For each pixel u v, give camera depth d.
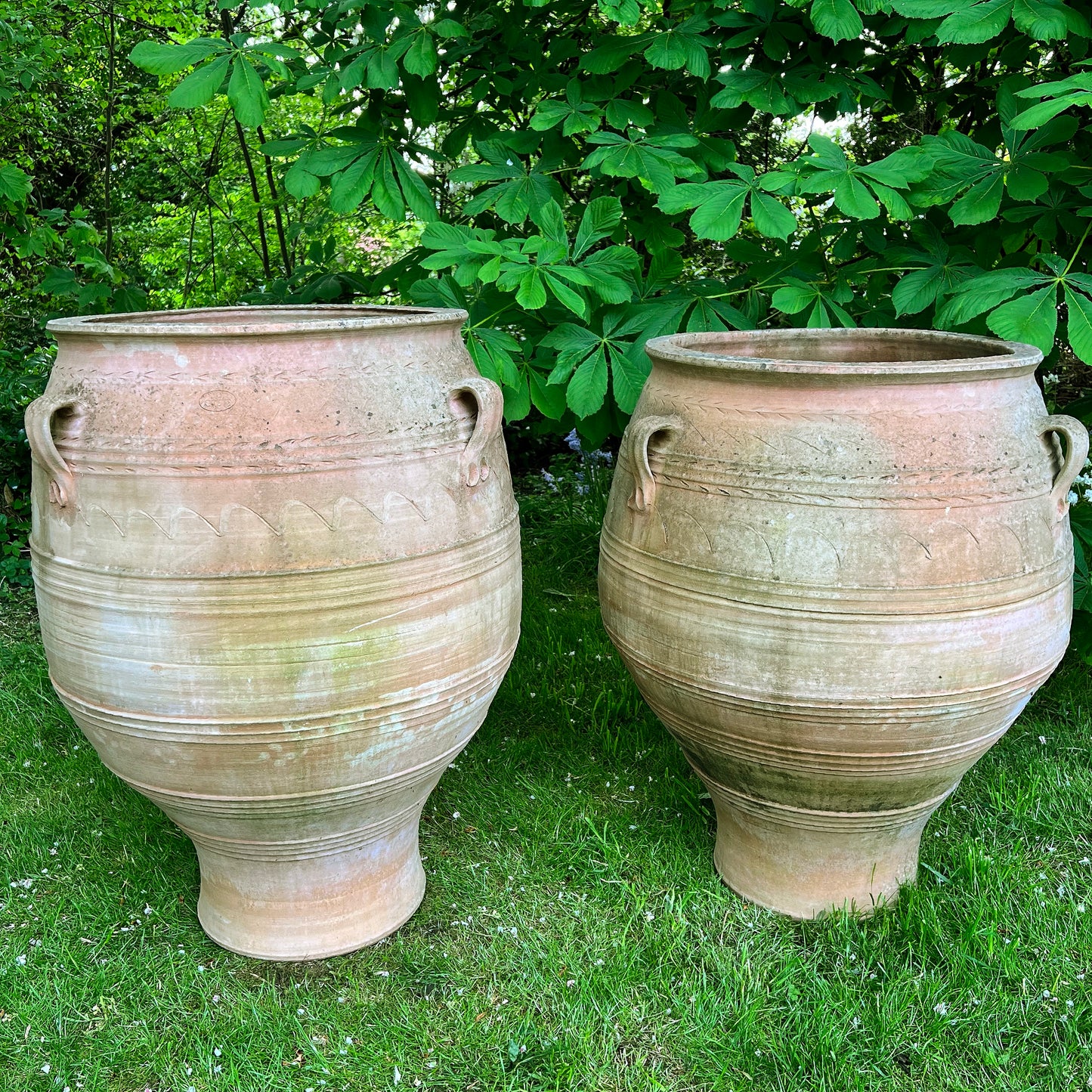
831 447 1.58
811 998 1.76
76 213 4.27
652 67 2.51
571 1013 1.74
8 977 1.83
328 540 1.47
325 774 1.63
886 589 1.57
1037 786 2.39
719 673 1.71
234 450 1.43
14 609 3.54
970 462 1.58
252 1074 1.64
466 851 2.23
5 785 2.47
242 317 2.04
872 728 1.67
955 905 1.99
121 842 2.25
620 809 2.38
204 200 5.59
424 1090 1.61
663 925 1.96
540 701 2.86
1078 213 2.17
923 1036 1.69
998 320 1.93
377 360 1.54
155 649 1.49
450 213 3.60
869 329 2.16
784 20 2.35
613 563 1.91
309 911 1.89
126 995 1.81
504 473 1.79
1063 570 1.73
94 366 1.50
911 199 2.12
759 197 2.02
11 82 4.27
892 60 2.75
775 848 1.99
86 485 1.48
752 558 1.63
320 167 2.36
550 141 2.55
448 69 2.79
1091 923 1.94
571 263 2.16
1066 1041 1.68
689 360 1.70
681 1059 1.66
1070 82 1.81
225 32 3.80
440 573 1.58
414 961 1.89
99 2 4.85
